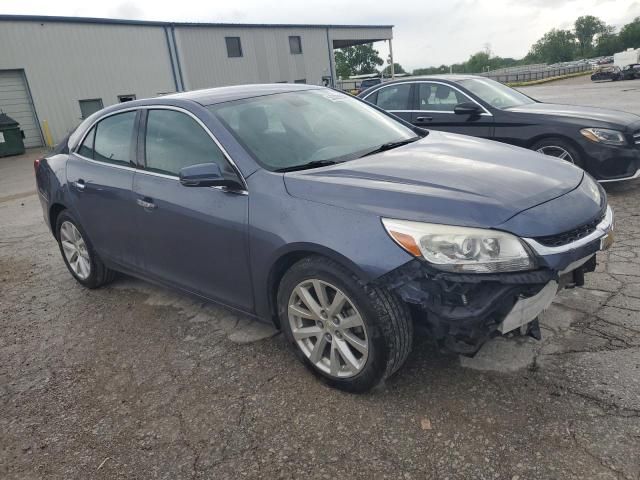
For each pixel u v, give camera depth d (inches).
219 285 126.9
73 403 115.3
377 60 3855.8
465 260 88.7
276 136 126.0
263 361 123.3
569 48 5644.7
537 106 263.4
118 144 152.6
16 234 269.4
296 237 103.0
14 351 141.7
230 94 139.9
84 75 975.6
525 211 93.7
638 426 89.5
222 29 1202.6
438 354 116.8
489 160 117.0
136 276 156.8
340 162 119.9
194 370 122.7
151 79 1080.8
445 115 274.1
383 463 88.5
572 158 234.7
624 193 235.6
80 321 156.1
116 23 1008.9
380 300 95.6
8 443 104.2
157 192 134.6
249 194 113.7
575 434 89.4
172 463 94.2
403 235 92.1
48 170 178.5
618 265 154.2
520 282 89.0
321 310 106.5
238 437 98.8
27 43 900.6
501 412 96.7
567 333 119.9
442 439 92.0
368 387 103.5
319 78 1457.9
